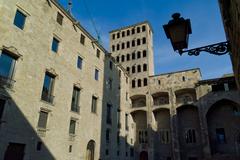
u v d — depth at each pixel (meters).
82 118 32.44
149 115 50.59
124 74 53.12
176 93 51.91
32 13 25.89
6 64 21.83
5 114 20.39
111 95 43.88
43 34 27.14
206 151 42.16
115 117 44.06
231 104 46.09
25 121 22.42
